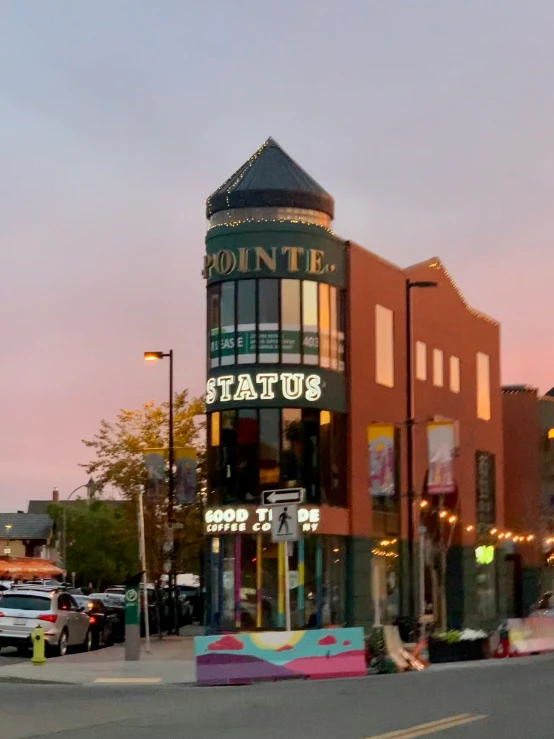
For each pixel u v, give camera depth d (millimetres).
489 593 45938
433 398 41375
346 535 34344
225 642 22438
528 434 51500
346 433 34656
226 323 33125
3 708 17281
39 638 26438
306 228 33344
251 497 32312
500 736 13453
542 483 51469
